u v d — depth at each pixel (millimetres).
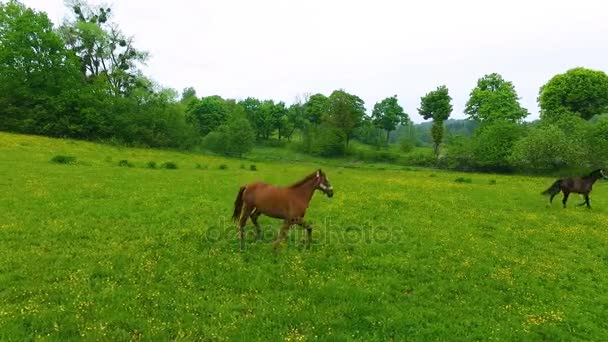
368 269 12500
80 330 7824
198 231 15008
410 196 26547
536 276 12648
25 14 67312
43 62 67562
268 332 8305
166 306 9172
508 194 30422
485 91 99938
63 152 43312
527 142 64688
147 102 81625
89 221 15625
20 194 19375
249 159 72125
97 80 76062
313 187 13672
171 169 37906
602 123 67750
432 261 13445
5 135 51438
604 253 15555
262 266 11930
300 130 128375
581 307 10633
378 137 124250
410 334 8656
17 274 10258
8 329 7637
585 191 24609
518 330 9133
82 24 75438
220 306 9273
